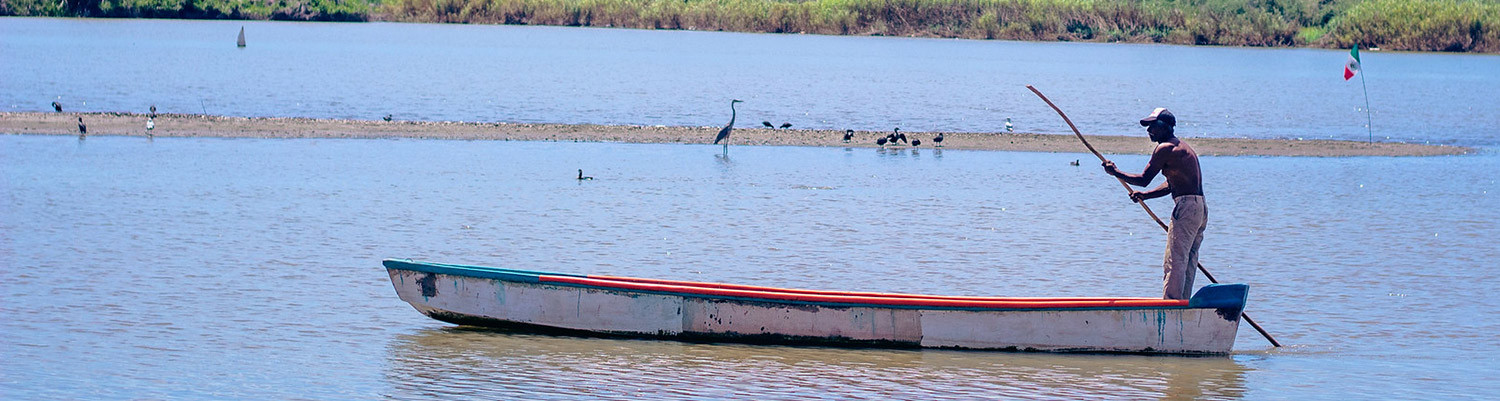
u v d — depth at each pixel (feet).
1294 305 54.60
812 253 64.80
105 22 321.52
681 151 108.27
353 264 60.18
